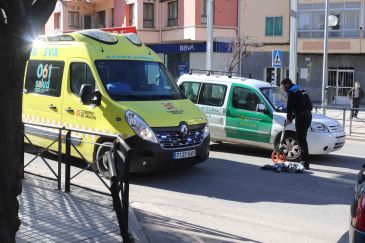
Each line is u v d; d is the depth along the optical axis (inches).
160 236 223.9
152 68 381.1
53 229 213.5
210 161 422.3
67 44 380.5
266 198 302.0
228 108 464.4
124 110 328.8
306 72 1491.1
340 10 1432.1
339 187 335.0
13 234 128.0
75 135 358.0
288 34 1443.2
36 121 390.6
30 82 406.0
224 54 1374.3
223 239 222.1
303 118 392.8
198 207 278.4
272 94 453.7
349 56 1446.9
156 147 325.1
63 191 280.4
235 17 1409.9
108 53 365.4
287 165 386.6
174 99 368.8
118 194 200.1
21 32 122.7
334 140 429.7
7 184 124.2
